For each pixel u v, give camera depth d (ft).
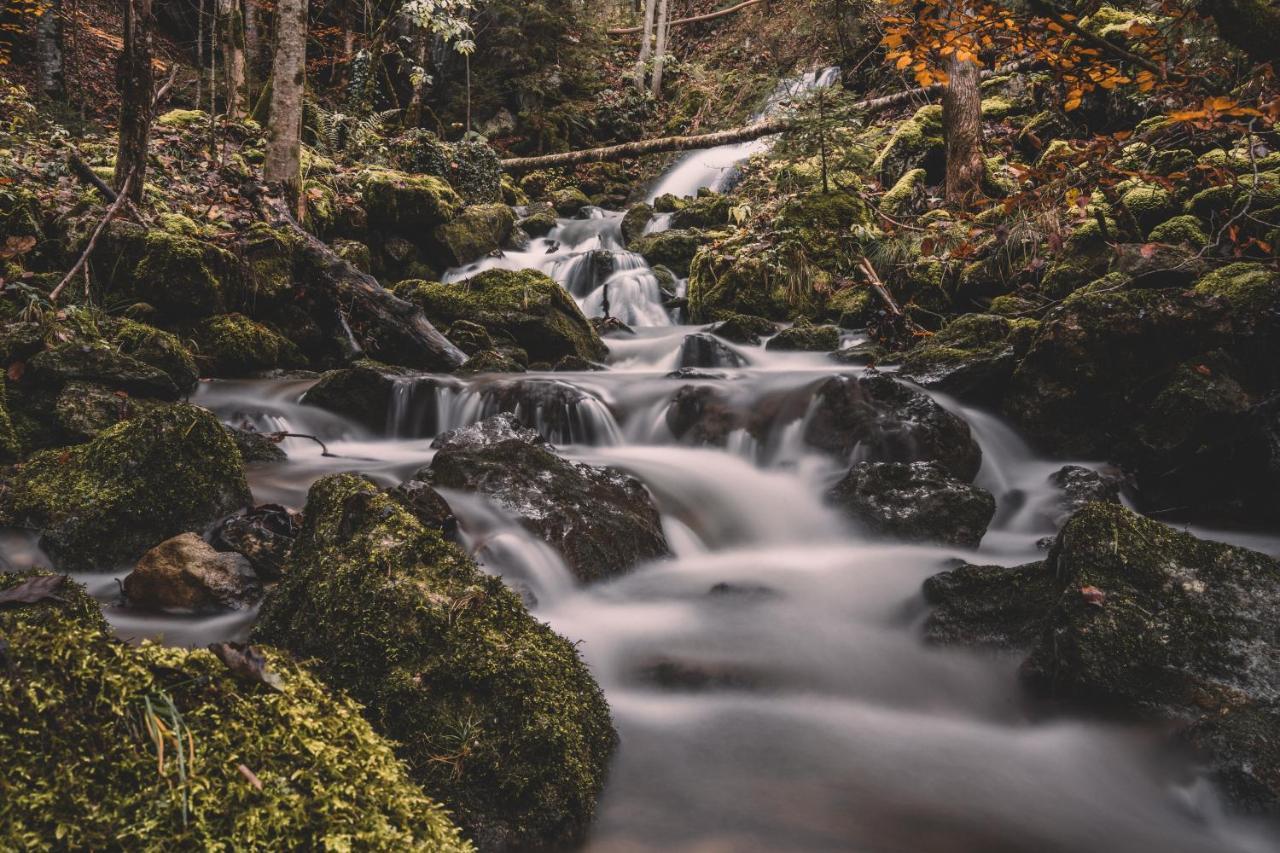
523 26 70.85
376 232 38.75
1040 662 10.05
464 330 29.81
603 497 14.93
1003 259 29.91
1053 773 8.82
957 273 30.99
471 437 17.63
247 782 4.53
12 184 24.07
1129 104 35.14
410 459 19.01
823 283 36.14
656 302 40.68
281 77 32.96
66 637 4.83
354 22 66.03
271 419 21.01
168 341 21.33
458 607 8.16
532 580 12.42
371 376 22.67
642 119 74.08
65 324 19.88
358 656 7.85
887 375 21.35
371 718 7.47
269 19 56.44
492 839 6.94
